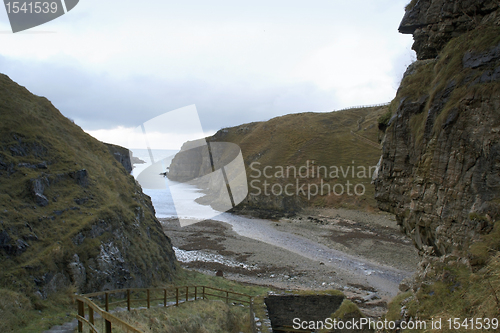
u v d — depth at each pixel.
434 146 14.33
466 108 12.98
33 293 10.16
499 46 12.82
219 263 32.81
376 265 34.56
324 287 27.30
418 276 11.34
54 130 19.31
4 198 12.63
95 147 22.30
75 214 14.50
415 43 18.94
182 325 10.65
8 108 16.91
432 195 14.30
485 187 11.87
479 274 8.42
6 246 10.93
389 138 17.67
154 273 17.14
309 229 52.16
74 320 9.10
